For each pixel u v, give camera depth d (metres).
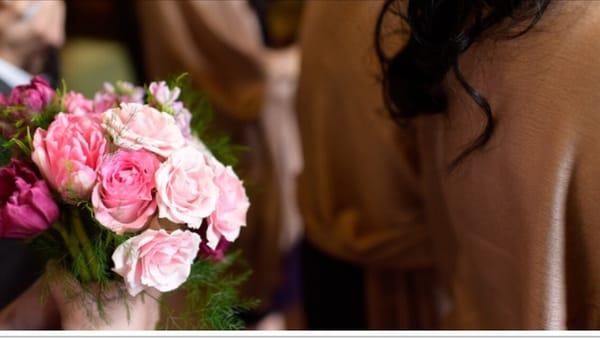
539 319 0.90
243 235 1.88
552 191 0.85
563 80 0.82
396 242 1.15
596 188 0.84
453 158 0.96
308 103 1.16
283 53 1.85
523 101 0.85
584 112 0.82
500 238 0.95
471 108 0.91
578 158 0.83
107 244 0.84
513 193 0.90
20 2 1.09
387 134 1.04
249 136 1.85
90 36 1.73
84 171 0.81
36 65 1.15
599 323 0.92
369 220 1.17
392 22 0.95
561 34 0.83
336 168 1.17
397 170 1.08
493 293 1.01
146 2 1.61
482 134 0.90
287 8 1.83
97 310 0.88
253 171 1.88
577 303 0.94
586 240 0.88
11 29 1.09
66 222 0.85
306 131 1.19
